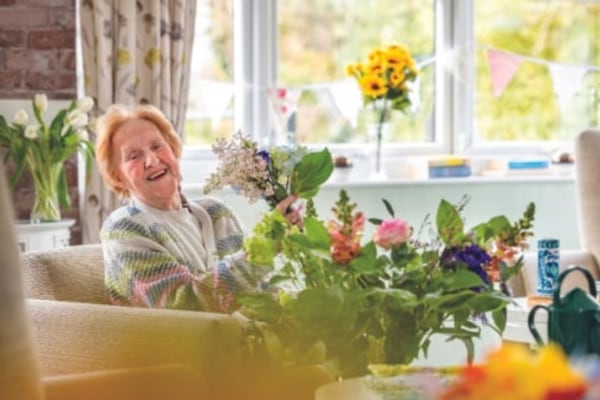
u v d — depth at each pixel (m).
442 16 5.17
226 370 2.21
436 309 1.75
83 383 1.98
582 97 5.33
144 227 2.65
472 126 5.25
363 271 1.75
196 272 2.67
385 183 4.76
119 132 2.84
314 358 1.74
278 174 2.03
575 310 1.75
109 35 4.45
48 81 4.44
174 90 4.57
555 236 4.98
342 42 5.09
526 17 5.27
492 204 4.90
